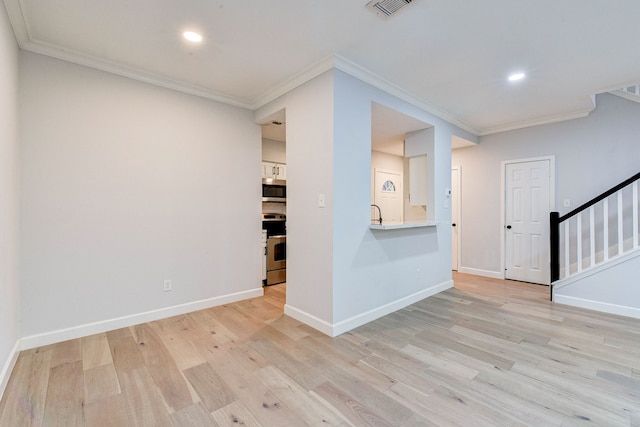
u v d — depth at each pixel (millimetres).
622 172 3801
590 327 2834
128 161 2828
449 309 3371
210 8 1975
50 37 2293
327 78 2682
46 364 2139
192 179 3234
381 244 3156
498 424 1568
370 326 2879
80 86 2580
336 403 1740
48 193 2434
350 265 2814
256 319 3041
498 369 2102
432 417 1622
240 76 2959
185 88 3148
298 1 1907
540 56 2586
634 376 2006
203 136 3309
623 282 3162
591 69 2822
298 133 3006
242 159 3633
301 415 1642
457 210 5371
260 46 2439
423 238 3791
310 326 2861
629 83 3146
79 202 2580
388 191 5969
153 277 2986
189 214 3219
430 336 2648
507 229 4797
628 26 2148
